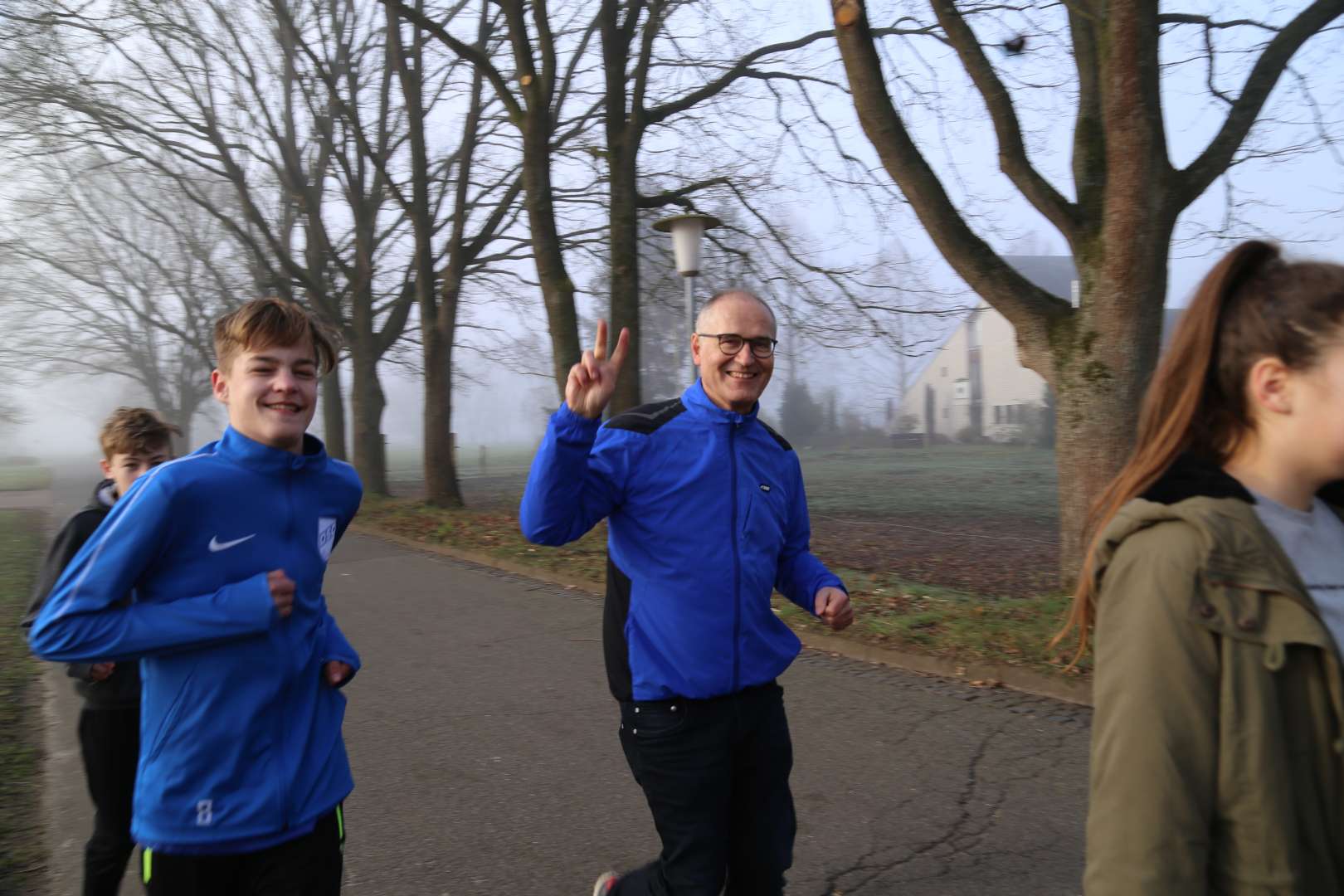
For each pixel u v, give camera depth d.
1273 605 1.23
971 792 4.34
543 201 12.17
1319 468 1.36
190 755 2.03
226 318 2.20
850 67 7.29
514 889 3.52
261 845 2.05
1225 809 1.21
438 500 16.36
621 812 4.20
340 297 20.33
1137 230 6.61
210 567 2.07
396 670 6.60
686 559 2.49
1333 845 1.23
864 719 5.35
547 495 2.37
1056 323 7.23
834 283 13.63
